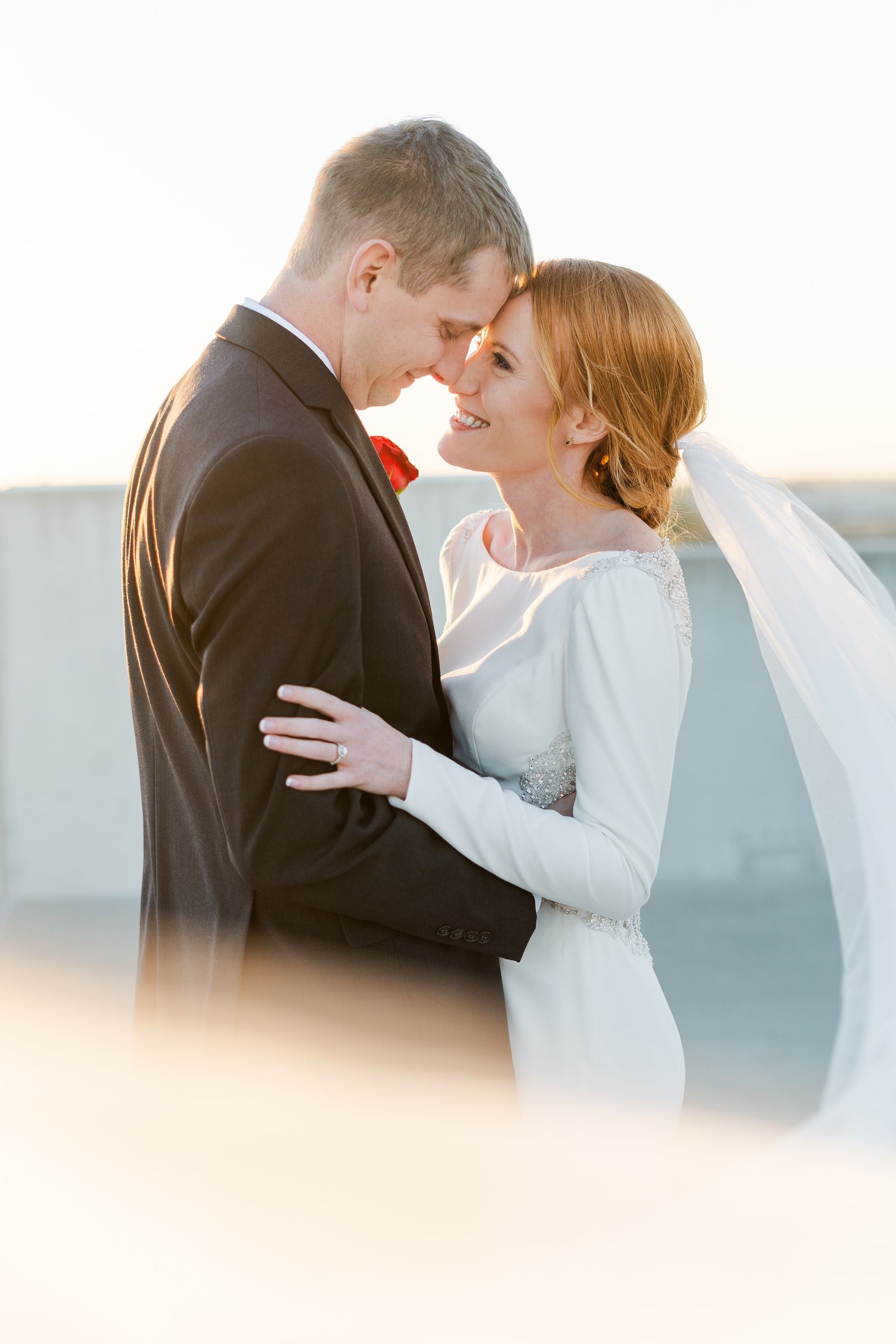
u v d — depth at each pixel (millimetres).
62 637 5559
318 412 1622
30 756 5594
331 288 1702
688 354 1957
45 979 4570
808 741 2236
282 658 1512
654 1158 1948
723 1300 1810
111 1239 1818
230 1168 1738
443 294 1729
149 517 1639
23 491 5465
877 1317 1809
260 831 1552
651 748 1826
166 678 1680
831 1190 1997
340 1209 1731
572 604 1858
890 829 2164
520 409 1936
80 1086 2695
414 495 5359
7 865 5613
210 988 1737
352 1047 1721
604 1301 1815
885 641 2254
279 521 1484
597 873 1764
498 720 1899
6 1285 1794
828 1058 4008
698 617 5730
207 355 1680
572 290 1885
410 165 1685
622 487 1987
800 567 2223
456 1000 1782
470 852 1703
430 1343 1744
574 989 1934
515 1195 1847
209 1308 1757
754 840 5805
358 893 1645
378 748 1617
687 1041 4168
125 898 5645
